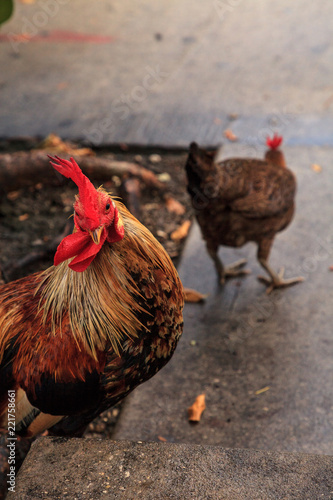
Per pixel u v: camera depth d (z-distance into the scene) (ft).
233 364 11.56
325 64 22.84
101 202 6.30
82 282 7.18
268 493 6.15
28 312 7.87
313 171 17.08
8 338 7.77
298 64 23.09
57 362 7.27
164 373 11.49
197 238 15.29
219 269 13.55
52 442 7.02
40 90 23.53
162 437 10.21
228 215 11.80
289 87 21.57
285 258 14.23
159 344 7.66
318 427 10.09
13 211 16.97
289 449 9.75
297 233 14.97
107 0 31.19
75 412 7.69
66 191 17.76
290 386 10.95
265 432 10.11
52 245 14.48
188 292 13.28
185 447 6.81
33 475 6.57
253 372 11.34
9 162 16.88
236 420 10.40
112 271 7.07
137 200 16.19
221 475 6.40
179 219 16.28
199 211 11.91
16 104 22.63
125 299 7.14
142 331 7.37
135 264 7.18
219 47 25.26
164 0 30.66
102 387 7.43
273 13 27.68
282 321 12.47
